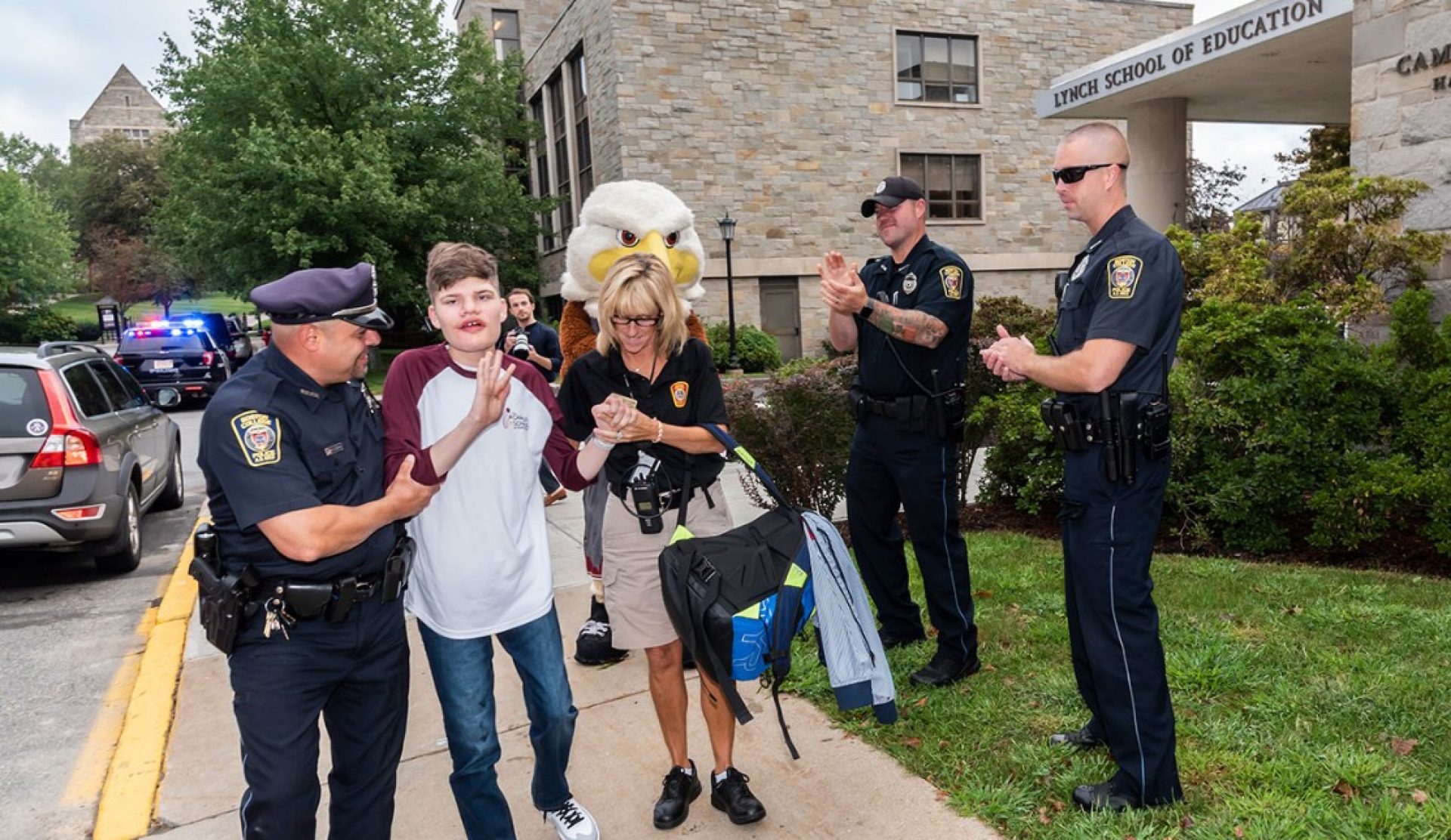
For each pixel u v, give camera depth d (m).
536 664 2.68
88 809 3.48
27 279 47.06
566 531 7.03
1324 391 5.21
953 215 24.72
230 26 25.67
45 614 5.93
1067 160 2.77
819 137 23.05
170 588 6.02
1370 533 5.10
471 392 2.53
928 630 4.44
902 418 3.68
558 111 27.56
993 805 2.88
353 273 2.17
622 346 2.90
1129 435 2.64
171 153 28.00
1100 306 2.64
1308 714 3.30
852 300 3.42
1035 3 24.73
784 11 22.47
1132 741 2.77
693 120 21.98
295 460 2.07
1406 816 2.60
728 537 2.77
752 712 3.74
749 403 6.12
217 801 3.32
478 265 2.48
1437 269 6.94
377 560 2.23
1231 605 4.44
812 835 2.85
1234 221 8.18
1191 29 11.50
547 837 2.98
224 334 22.12
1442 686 3.40
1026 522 6.58
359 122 25.33
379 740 2.37
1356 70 7.50
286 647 2.13
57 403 6.11
